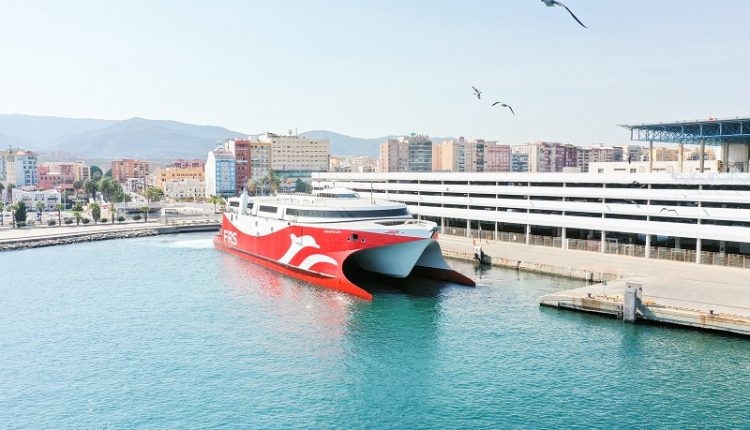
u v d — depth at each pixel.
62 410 38.38
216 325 56.03
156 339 52.06
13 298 67.56
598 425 35.91
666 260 78.62
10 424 36.53
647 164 110.25
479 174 104.31
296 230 76.81
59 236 117.62
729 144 85.38
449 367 44.91
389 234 66.38
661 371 43.16
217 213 185.50
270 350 49.00
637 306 54.22
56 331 54.75
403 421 36.75
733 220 71.62
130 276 80.25
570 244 90.50
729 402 38.34
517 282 72.81
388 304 62.88
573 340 49.94
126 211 177.62
